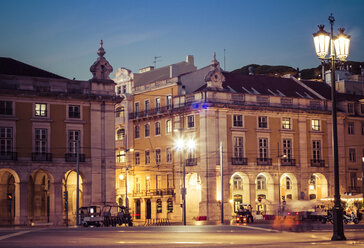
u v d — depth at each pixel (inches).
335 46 972.6
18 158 2105.1
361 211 2396.7
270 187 2684.5
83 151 2209.6
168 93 2842.0
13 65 2255.2
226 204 2541.8
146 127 2970.0
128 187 3041.3
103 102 2253.9
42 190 2324.1
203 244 951.0
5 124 2101.4
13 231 1540.4
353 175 2913.4
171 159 2785.4
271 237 1138.0
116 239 1133.1
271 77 2938.0
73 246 953.5
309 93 2938.0
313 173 2787.9
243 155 2618.1
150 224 2293.3
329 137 2866.6
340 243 893.2
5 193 2273.6
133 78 3112.7
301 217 2137.1
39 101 2161.7
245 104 2642.7
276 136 2711.6
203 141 2564.0
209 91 2581.2
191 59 3189.0
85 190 2203.5
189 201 2684.5
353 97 3093.0
